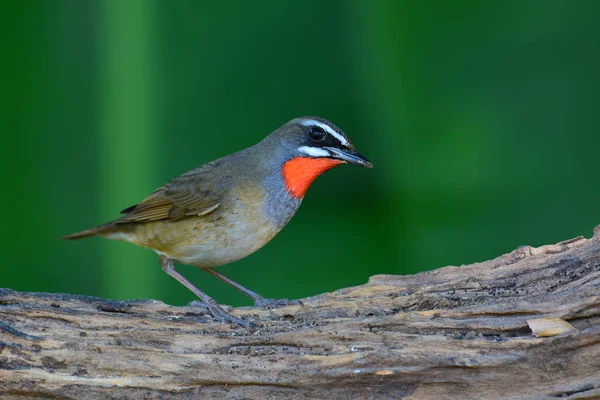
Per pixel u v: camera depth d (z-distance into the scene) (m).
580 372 8.80
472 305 9.71
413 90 12.32
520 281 10.25
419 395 9.22
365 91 12.45
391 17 12.20
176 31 12.05
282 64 12.37
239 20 12.14
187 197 11.89
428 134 12.41
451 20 12.09
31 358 9.52
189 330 10.32
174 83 12.10
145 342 9.83
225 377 9.42
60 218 11.99
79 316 10.19
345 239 12.81
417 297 10.51
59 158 11.83
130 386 9.46
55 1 11.46
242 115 12.44
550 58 11.98
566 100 12.06
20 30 11.41
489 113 12.27
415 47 12.25
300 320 10.79
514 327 9.14
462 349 9.09
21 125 11.63
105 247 12.94
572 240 10.67
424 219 12.52
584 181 12.20
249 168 12.00
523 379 8.94
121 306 10.98
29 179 11.77
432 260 12.49
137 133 12.04
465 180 12.33
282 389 9.41
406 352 9.17
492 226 12.30
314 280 13.00
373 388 9.30
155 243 12.23
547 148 12.14
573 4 11.82
